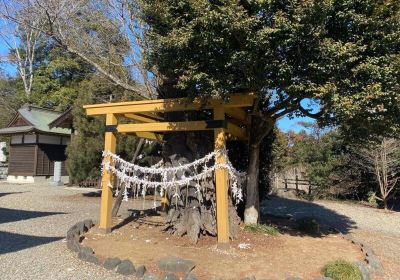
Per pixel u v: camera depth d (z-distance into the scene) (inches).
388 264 274.7
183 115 311.4
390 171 595.2
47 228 326.0
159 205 483.8
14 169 940.6
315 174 705.0
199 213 279.6
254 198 328.2
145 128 289.6
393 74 214.2
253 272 210.1
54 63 1035.3
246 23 196.7
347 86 216.7
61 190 686.5
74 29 382.0
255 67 223.9
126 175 299.1
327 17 201.3
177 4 223.9
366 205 626.2
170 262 210.8
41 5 348.2
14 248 252.1
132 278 199.5
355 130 282.7
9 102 1346.0
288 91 227.1
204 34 205.6
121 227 319.9
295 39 201.3
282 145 792.9
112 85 476.4
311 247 275.6
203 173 263.1
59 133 918.4
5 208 450.6
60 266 214.4
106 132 308.5
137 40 368.2
